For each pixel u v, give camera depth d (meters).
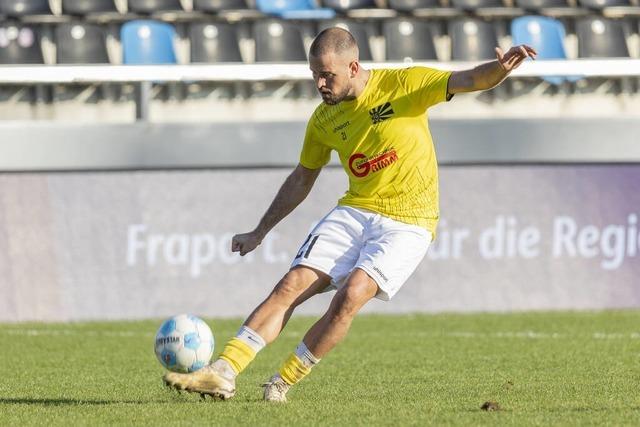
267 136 39.50
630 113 52.34
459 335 34.12
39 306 38.44
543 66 37.78
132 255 39.00
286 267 39.69
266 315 19.70
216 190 39.44
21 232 38.47
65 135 38.62
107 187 38.97
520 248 40.47
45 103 49.16
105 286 38.81
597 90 52.25
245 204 39.50
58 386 23.97
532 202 40.50
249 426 17.58
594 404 20.44
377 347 31.55
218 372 19.31
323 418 18.36
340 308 19.41
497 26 54.59
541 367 26.92
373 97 19.62
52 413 19.42
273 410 19.22
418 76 19.55
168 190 39.22
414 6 54.94
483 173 40.28
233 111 50.19
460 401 20.94
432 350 30.75
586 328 35.56
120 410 19.52
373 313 39.72
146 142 38.97
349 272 20.02
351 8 54.75
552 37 53.12
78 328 36.25
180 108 49.78
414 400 21.14
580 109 52.12
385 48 53.06
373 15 53.84
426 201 19.89
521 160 40.19
